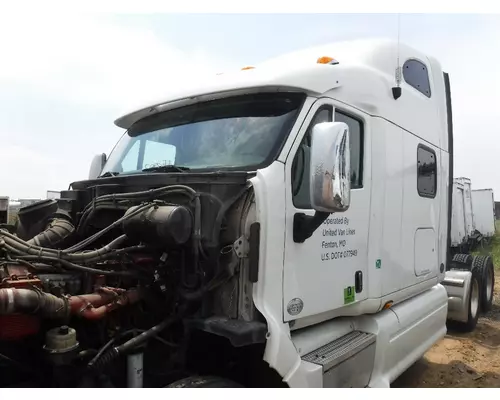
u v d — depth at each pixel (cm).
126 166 411
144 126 421
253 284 289
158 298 306
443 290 588
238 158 330
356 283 384
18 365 270
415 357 484
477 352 658
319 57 405
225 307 297
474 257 853
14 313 236
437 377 560
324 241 347
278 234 301
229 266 291
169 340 304
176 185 300
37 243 326
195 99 377
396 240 443
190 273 294
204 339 308
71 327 277
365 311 401
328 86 358
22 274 260
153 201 296
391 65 458
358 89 393
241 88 346
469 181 1275
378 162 412
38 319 253
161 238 277
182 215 280
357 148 395
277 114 338
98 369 264
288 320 309
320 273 342
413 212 483
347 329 405
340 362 345
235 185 296
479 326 797
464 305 729
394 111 444
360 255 390
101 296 275
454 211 1079
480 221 1562
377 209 409
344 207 278
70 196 375
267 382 304
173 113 398
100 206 334
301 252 323
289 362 300
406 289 467
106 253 283
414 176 484
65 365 256
